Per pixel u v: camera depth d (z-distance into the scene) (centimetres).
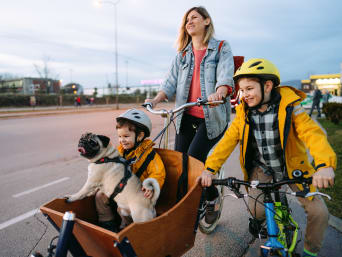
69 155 650
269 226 168
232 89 238
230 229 299
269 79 175
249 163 213
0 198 390
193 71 273
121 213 194
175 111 225
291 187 209
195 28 265
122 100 5081
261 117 191
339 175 416
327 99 1941
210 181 178
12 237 290
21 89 4947
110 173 183
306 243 201
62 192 412
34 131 1055
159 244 156
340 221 290
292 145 190
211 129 254
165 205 234
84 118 1662
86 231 147
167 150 231
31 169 533
